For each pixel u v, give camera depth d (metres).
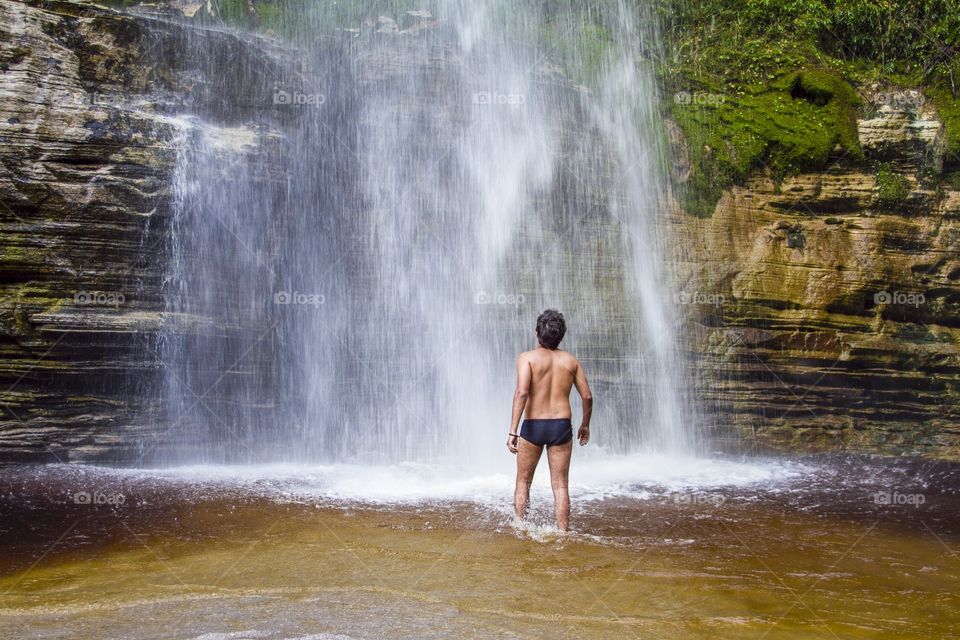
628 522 5.62
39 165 7.88
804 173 11.04
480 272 9.91
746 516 6.00
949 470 8.68
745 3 13.06
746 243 10.63
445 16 11.47
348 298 9.50
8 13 8.12
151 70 9.14
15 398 7.80
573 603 3.73
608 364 9.79
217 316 8.68
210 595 3.78
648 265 10.35
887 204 10.96
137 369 8.17
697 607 3.73
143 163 8.29
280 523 5.38
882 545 5.19
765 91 11.86
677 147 11.07
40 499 6.15
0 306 7.71
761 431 10.15
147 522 5.41
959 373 10.61
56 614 3.49
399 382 9.40
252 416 8.71
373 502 6.12
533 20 12.05
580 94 11.11
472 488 6.74
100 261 8.09
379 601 3.71
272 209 9.22
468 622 3.43
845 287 10.54
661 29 12.94
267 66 9.89
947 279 10.91
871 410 10.48
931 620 3.66
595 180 10.65
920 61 12.22
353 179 9.90
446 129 10.34
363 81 10.31
